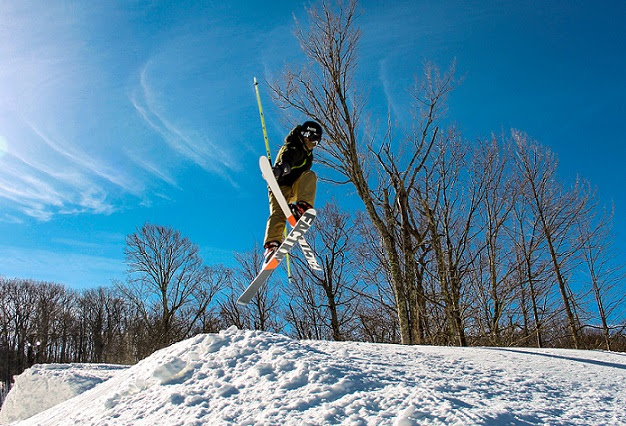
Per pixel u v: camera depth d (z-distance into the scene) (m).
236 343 4.69
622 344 19.02
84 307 43.41
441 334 14.87
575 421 3.41
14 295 40.84
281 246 5.07
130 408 3.76
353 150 12.30
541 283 17.47
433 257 16.09
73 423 3.90
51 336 41.34
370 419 3.01
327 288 21.98
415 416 3.03
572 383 4.47
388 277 16.25
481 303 16.25
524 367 4.97
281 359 4.05
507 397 3.79
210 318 27.94
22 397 10.80
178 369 4.21
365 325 19.28
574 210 18.19
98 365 12.59
